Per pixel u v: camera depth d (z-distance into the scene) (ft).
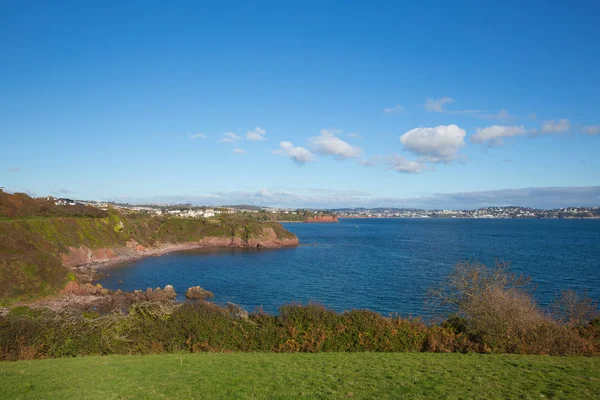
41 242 250.57
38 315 75.82
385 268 253.65
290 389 46.29
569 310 96.84
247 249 416.26
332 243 471.62
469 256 309.01
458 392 45.16
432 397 43.70
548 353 70.18
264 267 277.85
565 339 71.61
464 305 83.10
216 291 193.67
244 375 52.75
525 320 75.66
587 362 61.41
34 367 57.26
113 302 164.96
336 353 70.38
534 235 567.18
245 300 172.55
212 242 440.86
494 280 90.33
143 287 214.07
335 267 267.18
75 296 176.35
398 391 45.78
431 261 283.59
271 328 76.43
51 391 45.01
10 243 193.77
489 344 71.87
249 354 69.31
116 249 334.03
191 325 75.41
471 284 90.38
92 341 71.61
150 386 47.34
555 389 46.73
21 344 67.36
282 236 453.99
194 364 59.82
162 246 404.16
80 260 280.51
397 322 79.30
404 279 210.59
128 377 51.78
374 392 45.37
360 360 62.80
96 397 42.93
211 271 262.67
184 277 240.32
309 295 178.29
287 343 73.67
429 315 129.18
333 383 48.78
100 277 242.37
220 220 477.36
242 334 75.51
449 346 73.56
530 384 48.60
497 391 45.78
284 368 57.00
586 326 81.35
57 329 71.87
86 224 320.91
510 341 71.67
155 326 75.41
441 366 58.34
